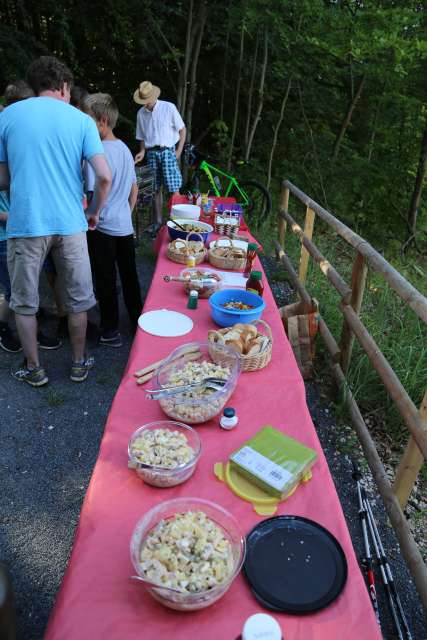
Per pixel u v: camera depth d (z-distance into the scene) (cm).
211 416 152
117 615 97
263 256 580
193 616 97
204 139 994
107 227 316
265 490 127
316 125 962
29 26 705
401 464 209
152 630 94
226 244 323
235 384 160
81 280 282
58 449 259
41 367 307
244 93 923
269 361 192
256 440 142
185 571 98
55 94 248
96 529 115
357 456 273
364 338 263
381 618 183
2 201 306
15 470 243
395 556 214
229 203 455
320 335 373
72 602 99
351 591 103
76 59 820
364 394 314
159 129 557
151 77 906
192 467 130
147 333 209
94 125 259
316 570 107
